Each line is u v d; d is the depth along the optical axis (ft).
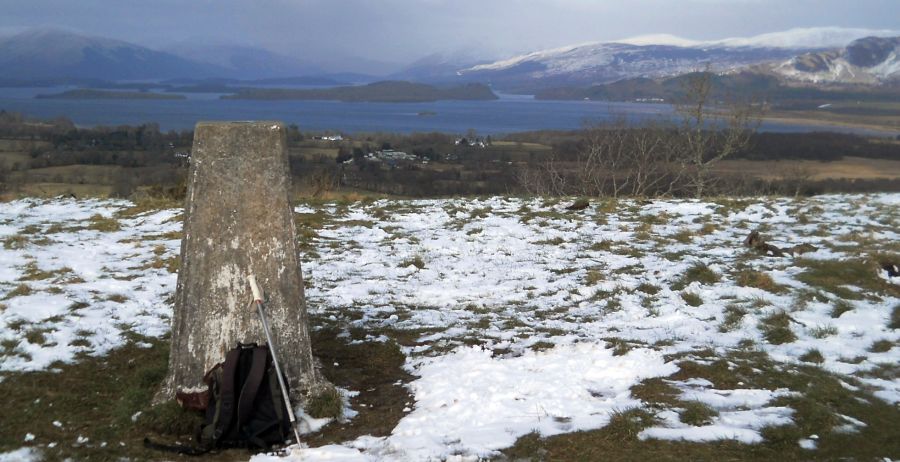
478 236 40.14
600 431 15.40
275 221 17.17
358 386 19.27
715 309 25.08
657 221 43.78
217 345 16.80
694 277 29.50
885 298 25.70
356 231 41.81
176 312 16.92
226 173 16.84
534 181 81.76
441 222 44.60
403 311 26.25
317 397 17.33
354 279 31.01
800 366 19.27
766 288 27.17
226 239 16.85
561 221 44.09
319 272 32.17
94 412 16.74
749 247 35.19
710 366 19.38
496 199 53.01
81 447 15.03
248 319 16.96
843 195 55.52
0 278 28.30
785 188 76.33
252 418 15.57
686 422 15.87
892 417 15.93
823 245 35.01
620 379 18.90
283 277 17.25
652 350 20.72
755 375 18.70
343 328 24.04
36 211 46.98
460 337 22.90
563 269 32.48
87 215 45.65
